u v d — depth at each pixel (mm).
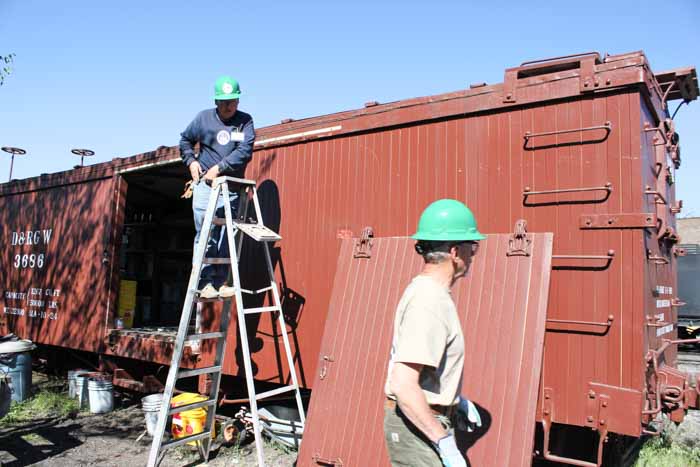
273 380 5078
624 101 3596
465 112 4199
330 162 4996
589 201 3639
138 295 9602
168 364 5938
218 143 4812
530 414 3092
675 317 4930
